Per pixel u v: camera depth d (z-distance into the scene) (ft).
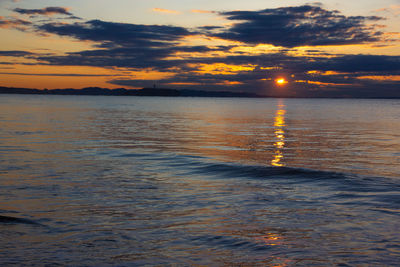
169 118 218.59
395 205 33.58
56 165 57.06
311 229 26.76
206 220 29.40
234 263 20.58
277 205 34.24
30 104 442.50
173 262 20.76
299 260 20.92
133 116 233.96
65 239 24.76
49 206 33.71
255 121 197.16
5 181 44.60
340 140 103.19
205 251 22.49
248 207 33.55
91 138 100.73
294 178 47.42
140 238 24.99
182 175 50.29
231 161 63.41
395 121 202.80
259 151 78.48
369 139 106.22
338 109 431.84
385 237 24.77
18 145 82.12
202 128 145.79
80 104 492.54
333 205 34.01
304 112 334.03
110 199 36.60
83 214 31.17
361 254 21.74
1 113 238.48
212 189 41.63
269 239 24.62
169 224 28.32
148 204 34.71
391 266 19.94
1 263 20.52
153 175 50.06
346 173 50.26
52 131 120.57
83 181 45.37
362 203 34.53
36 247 23.16
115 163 59.88
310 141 100.17
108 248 23.03
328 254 21.80
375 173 51.52
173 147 84.02
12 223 28.37
